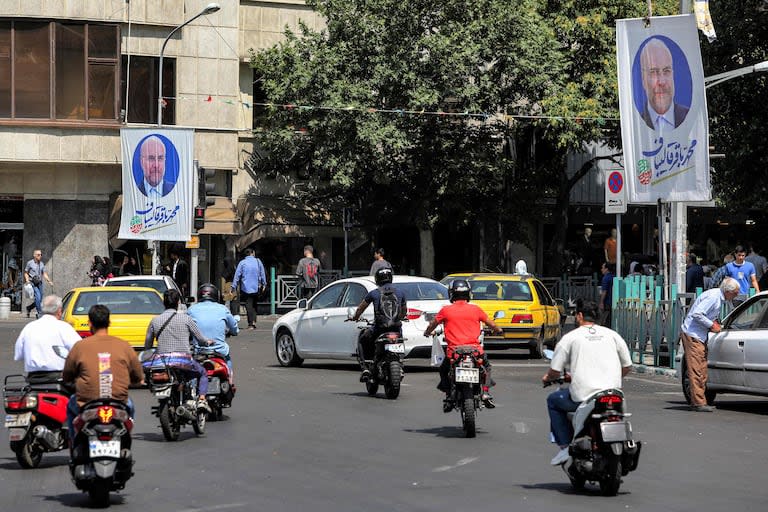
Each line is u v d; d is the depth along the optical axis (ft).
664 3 218.18
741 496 57.72
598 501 56.29
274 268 209.36
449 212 218.18
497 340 133.18
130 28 208.03
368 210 217.15
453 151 209.36
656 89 118.83
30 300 203.82
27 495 58.70
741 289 129.90
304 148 211.00
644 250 256.93
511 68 204.64
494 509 54.19
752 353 90.43
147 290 116.06
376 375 100.42
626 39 119.85
